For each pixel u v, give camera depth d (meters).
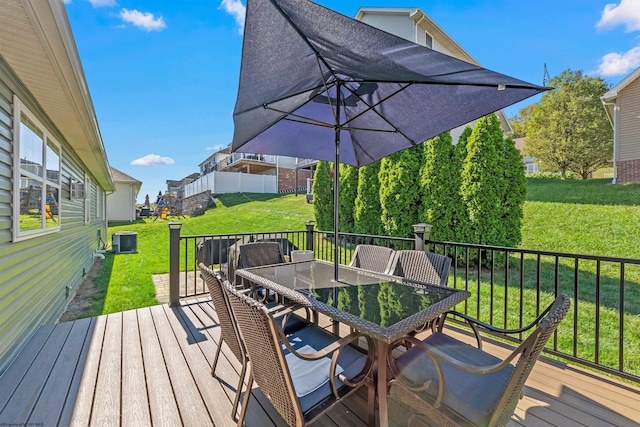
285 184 24.02
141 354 2.46
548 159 14.84
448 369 1.61
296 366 1.65
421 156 6.25
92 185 8.40
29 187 3.22
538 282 2.38
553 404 1.86
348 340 1.48
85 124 4.12
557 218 7.76
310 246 5.02
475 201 5.34
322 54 1.86
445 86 2.12
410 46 1.58
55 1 1.86
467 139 5.56
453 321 3.14
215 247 5.40
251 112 2.50
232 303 1.52
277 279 2.39
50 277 3.82
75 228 5.69
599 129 13.32
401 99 2.48
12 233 2.71
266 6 1.54
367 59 1.76
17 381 2.09
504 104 2.06
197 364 2.31
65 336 2.78
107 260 7.82
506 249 2.60
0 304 2.36
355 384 1.51
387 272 2.82
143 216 20.78
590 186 10.21
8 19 1.91
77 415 1.76
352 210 7.65
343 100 2.76
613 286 4.50
